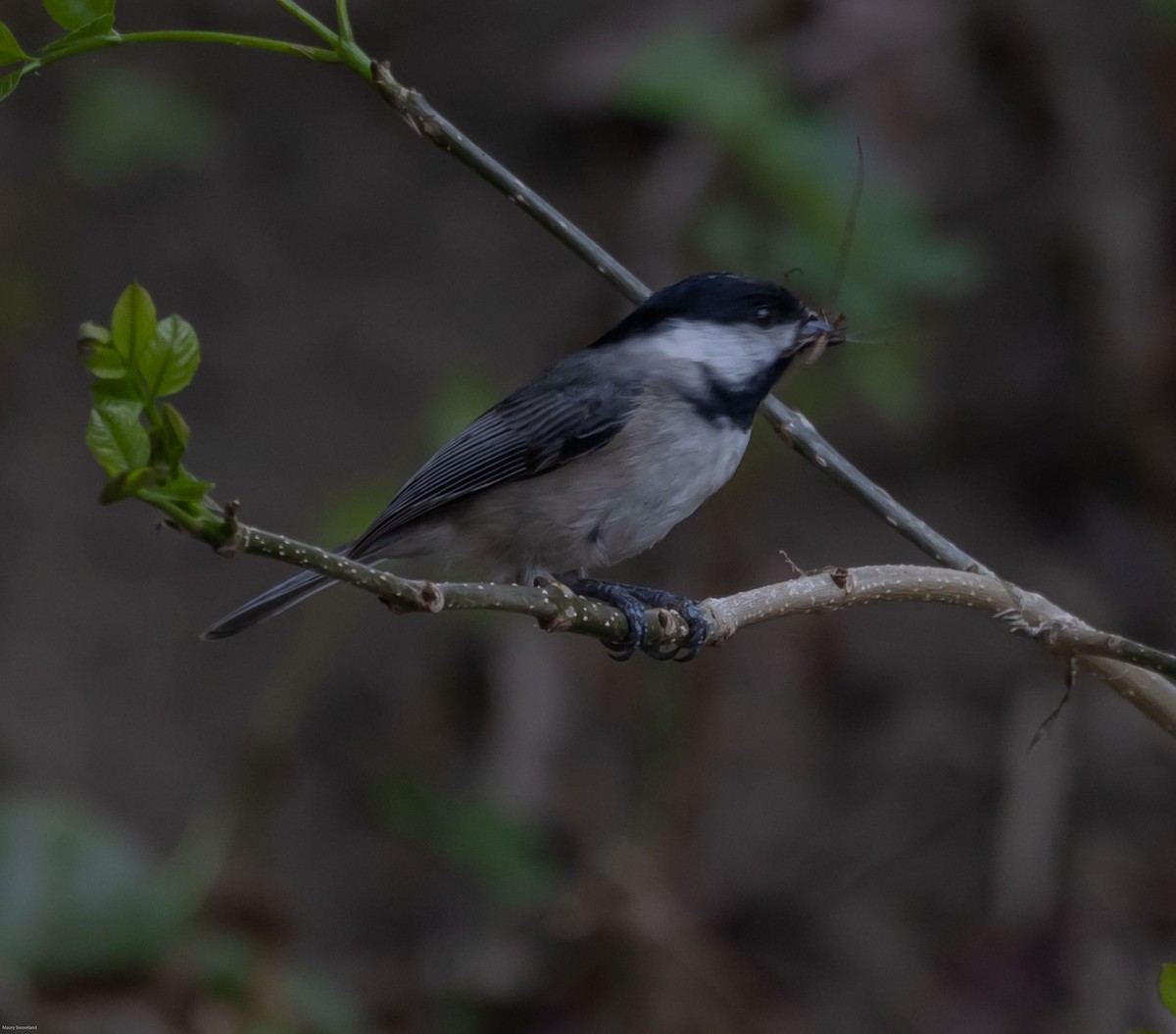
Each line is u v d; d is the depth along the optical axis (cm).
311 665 1128
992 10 1284
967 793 1219
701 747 1113
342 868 1117
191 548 1209
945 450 1320
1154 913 1178
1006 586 526
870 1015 1136
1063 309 1316
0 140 1280
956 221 1293
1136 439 1289
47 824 939
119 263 1273
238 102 1350
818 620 1239
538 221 531
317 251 1313
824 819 1199
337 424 1240
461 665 1166
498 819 1078
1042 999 1147
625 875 1083
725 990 1083
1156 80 1310
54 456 1212
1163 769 1227
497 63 1374
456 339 1279
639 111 1074
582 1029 1067
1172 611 1268
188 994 940
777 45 1144
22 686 1127
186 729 1140
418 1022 1077
